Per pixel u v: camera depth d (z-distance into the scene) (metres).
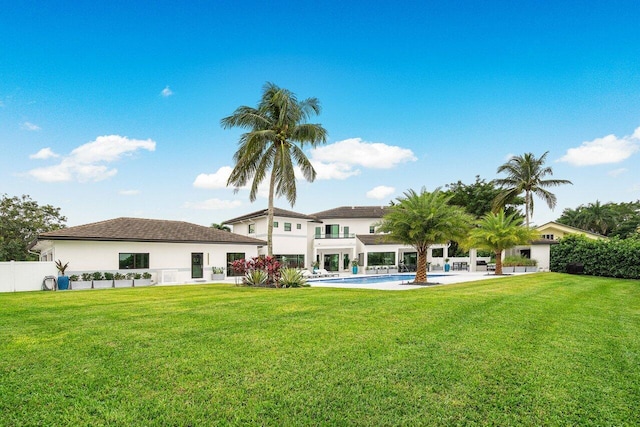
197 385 5.27
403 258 45.62
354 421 4.35
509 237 32.62
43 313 10.59
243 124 26.27
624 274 29.91
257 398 4.89
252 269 22.20
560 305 12.98
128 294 16.53
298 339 7.62
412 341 7.62
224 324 8.94
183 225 33.53
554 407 4.77
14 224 39.41
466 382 5.54
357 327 8.71
